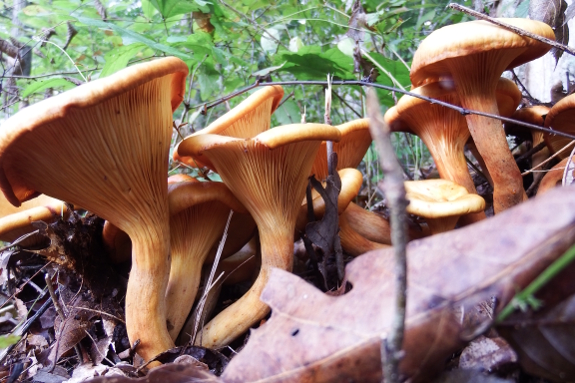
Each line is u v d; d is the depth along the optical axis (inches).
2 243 13.0
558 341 4.4
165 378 5.6
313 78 15.0
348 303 5.0
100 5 16.9
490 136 9.0
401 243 3.3
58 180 7.5
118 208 7.7
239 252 11.1
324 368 4.8
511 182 9.0
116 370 7.7
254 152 8.1
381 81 14.1
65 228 9.2
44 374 7.9
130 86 6.5
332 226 8.9
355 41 13.4
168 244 8.3
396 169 3.2
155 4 14.2
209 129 10.3
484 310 6.6
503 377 5.5
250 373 5.2
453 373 5.1
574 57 12.5
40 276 11.0
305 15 18.6
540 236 4.0
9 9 20.7
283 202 8.8
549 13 10.1
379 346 4.5
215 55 14.5
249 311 8.6
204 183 9.0
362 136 11.4
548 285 4.3
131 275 8.0
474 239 4.4
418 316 4.4
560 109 9.2
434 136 10.6
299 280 5.7
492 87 9.1
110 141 7.1
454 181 10.4
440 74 9.6
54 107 6.2
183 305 8.9
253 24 17.2
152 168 7.8
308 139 7.9
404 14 19.1
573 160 8.9
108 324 8.9
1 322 10.0
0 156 6.7
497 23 8.0
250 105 10.5
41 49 19.0
